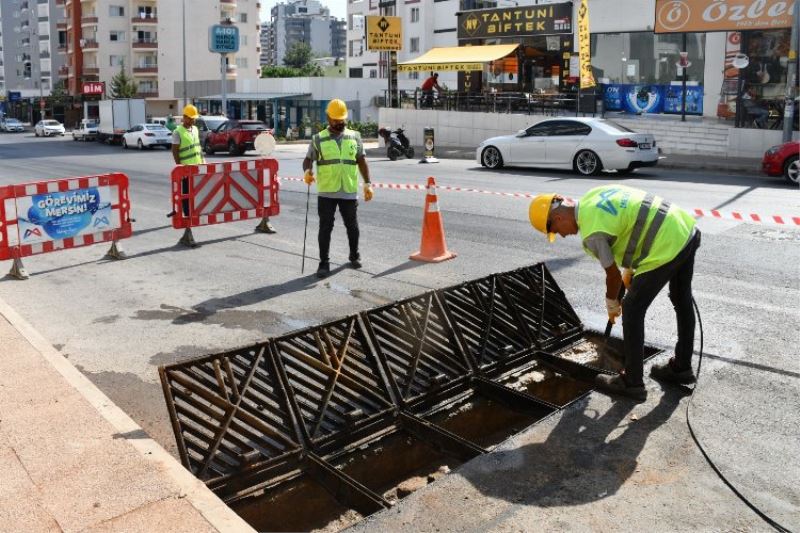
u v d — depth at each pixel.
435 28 73.25
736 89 23.81
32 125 106.25
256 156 30.88
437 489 3.70
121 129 45.38
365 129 48.03
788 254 8.60
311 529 3.69
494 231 10.50
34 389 4.66
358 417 4.52
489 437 4.73
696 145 22.97
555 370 5.50
